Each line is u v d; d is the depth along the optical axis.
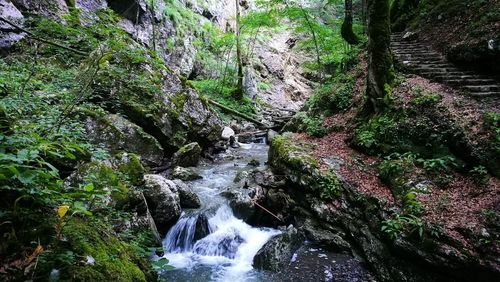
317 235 6.09
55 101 6.39
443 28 11.54
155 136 8.75
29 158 2.15
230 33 18.20
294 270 5.31
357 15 17.30
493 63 8.43
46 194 2.29
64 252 2.08
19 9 9.37
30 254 1.98
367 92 8.53
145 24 15.92
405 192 5.70
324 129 9.54
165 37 17.08
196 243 6.15
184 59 17.64
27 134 2.76
